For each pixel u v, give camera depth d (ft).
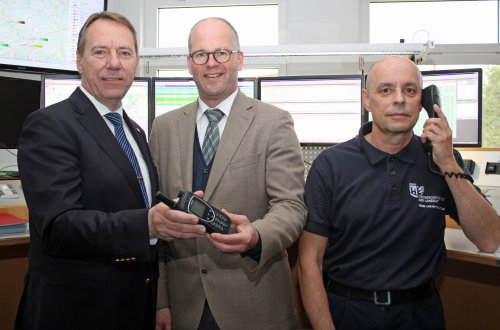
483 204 3.48
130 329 3.08
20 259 5.32
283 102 5.97
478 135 5.37
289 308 3.59
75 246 2.70
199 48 3.62
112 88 3.20
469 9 7.77
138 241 2.67
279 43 7.79
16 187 4.91
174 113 4.05
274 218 3.17
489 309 5.09
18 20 6.06
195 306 3.44
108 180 2.96
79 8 6.45
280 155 3.50
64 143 2.84
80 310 2.89
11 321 5.28
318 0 7.57
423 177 3.59
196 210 2.71
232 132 3.58
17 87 5.40
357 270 3.53
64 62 6.41
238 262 3.41
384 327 3.41
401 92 3.45
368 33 7.72
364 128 3.88
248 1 7.90
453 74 5.49
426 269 3.50
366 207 3.51
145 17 8.09
